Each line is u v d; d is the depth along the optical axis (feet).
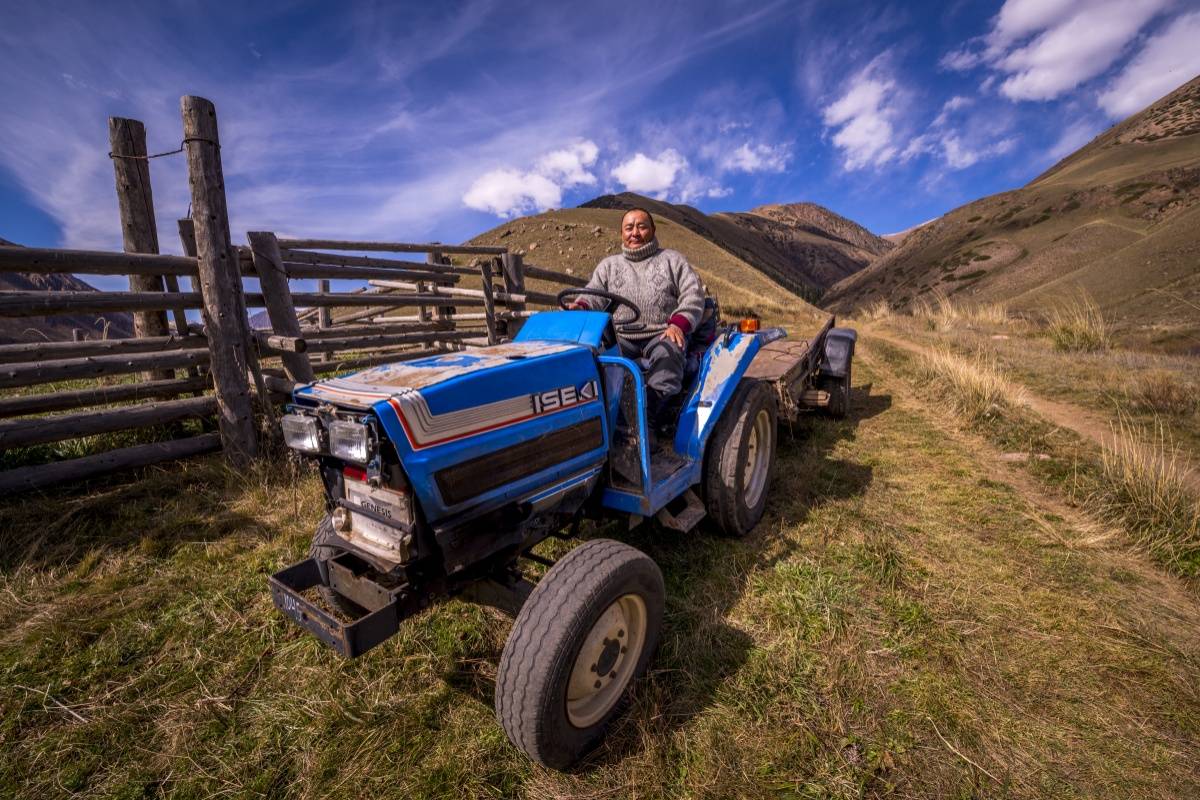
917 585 8.96
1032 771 5.74
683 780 5.75
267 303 15.21
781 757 5.91
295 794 5.71
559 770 5.93
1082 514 11.45
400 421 5.37
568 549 10.07
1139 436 15.28
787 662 7.29
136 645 7.89
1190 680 6.91
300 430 6.01
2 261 11.04
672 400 10.34
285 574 6.69
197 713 6.72
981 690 6.80
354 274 18.89
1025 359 26.86
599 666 6.14
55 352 13.11
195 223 13.05
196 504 11.93
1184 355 28.76
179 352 14.49
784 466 14.28
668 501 8.57
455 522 5.85
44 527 10.60
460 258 174.91
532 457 6.67
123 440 14.24
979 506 11.85
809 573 9.26
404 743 6.27
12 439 11.60
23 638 7.91
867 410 20.02
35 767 6.06
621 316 11.25
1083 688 6.81
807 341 19.26
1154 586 9.00
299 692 7.02
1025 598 8.61
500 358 6.83
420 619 8.21
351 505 6.46
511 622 8.20
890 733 6.20
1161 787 5.56
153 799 5.71
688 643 7.68
